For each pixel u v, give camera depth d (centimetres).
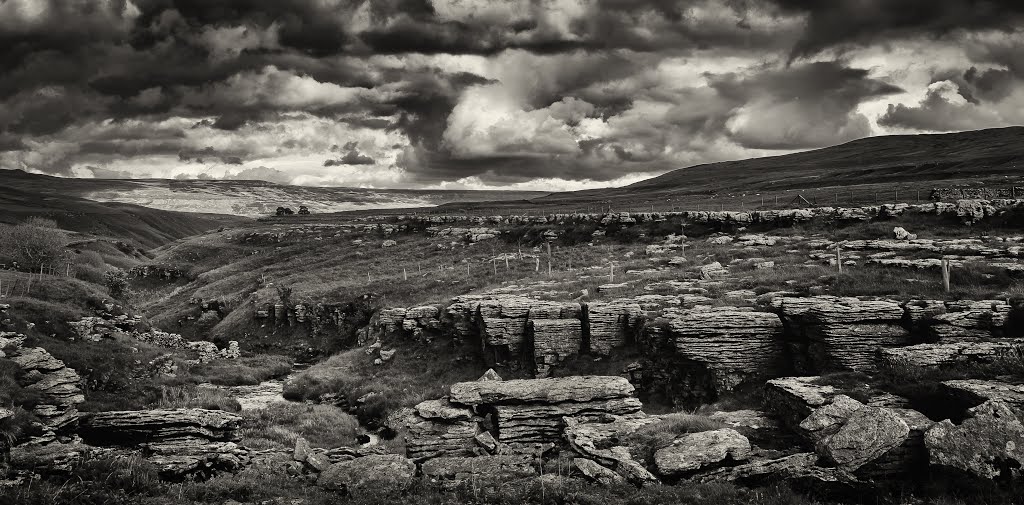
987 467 1822
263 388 5888
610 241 9219
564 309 4694
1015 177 12106
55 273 8625
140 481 2392
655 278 5609
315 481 2523
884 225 6812
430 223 13700
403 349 5828
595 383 3170
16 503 1947
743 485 2084
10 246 8812
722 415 2841
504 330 4803
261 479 2505
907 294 3722
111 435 3306
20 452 2611
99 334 5447
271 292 9644
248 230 16850
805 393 2556
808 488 1967
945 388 2317
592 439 2592
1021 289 3472
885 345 3231
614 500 2003
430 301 6912
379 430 4300
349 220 18312
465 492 2186
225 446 3152
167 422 3303
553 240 10012
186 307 10469
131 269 14212
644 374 4038
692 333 3734
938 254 4938
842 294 4003
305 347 7812
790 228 7712
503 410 3012
